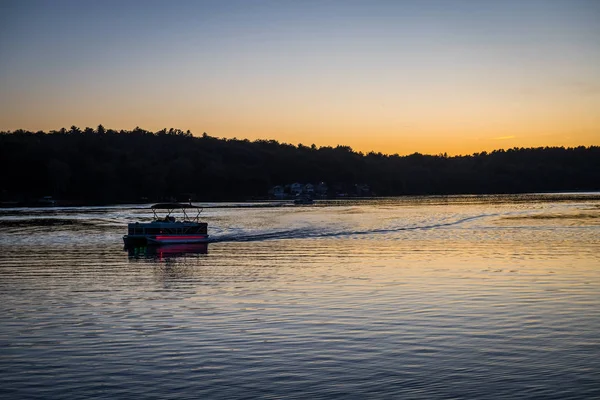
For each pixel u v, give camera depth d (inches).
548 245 1886.1
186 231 2167.8
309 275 1321.4
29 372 668.7
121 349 748.6
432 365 673.0
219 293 1112.8
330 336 791.7
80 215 4313.5
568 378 629.9
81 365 690.2
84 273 1417.3
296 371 660.1
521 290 1088.2
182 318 906.1
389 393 596.7
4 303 1040.2
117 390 613.3
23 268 1514.5
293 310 948.0
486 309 934.4
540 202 6181.1
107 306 1006.4
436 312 918.4
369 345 749.9
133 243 2114.9
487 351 719.7
